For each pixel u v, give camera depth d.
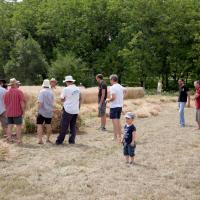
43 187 8.88
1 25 59.16
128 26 51.78
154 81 54.91
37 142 13.91
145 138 14.88
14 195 8.38
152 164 10.88
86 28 55.91
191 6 52.38
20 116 13.55
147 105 26.48
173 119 21.14
